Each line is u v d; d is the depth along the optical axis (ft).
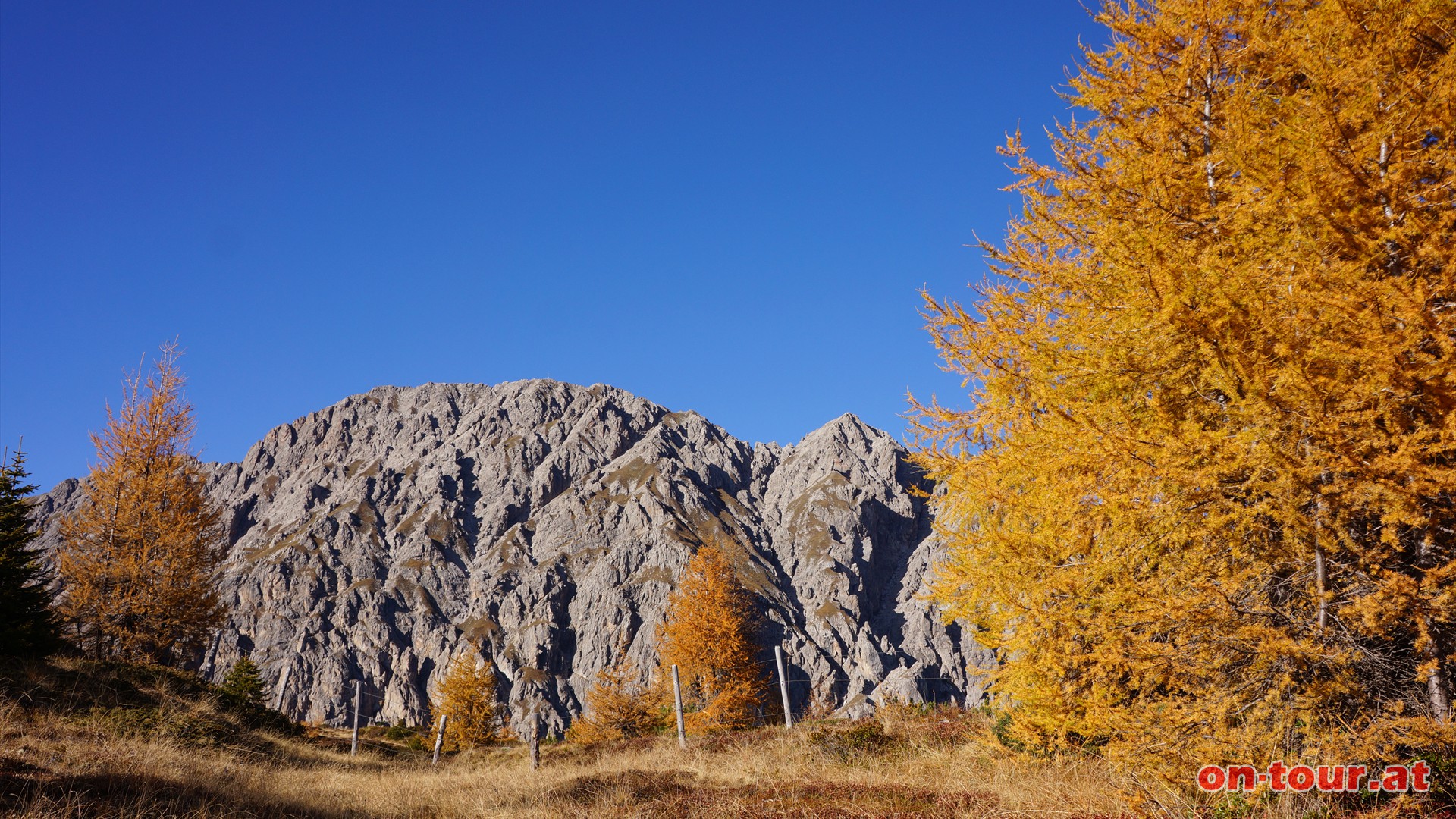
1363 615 17.29
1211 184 22.22
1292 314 18.25
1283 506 17.93
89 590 95.45
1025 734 28.63
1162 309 19.39
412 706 350.64
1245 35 22.90
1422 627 16.63
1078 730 25.43
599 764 52.37
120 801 27.48
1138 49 24.68
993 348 26.78
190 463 110.93
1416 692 18.74
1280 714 18.24
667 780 39.11
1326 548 17.67
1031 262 26.73
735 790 34.71
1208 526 19.20
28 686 50.70
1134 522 20.61
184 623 101.86
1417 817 16.99
